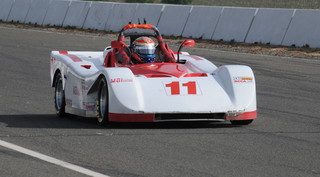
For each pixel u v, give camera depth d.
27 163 17.02
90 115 25.16
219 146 19.67
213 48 62.53
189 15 73.31
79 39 74.44
